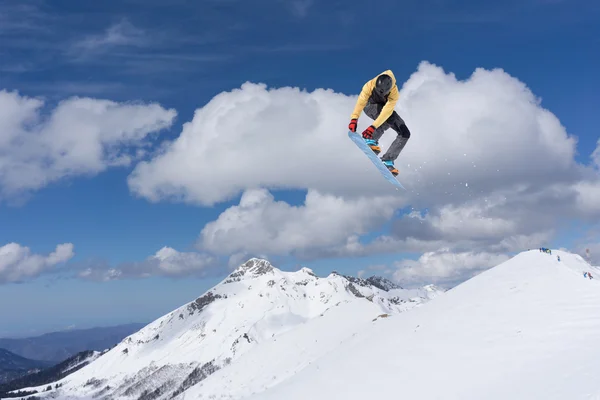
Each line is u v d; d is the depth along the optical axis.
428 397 24.94
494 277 41.84
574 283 33.84
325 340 85.81
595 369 19.62
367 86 12.45
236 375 87.12
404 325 42.38
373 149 12.65
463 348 29.73
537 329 28.09
